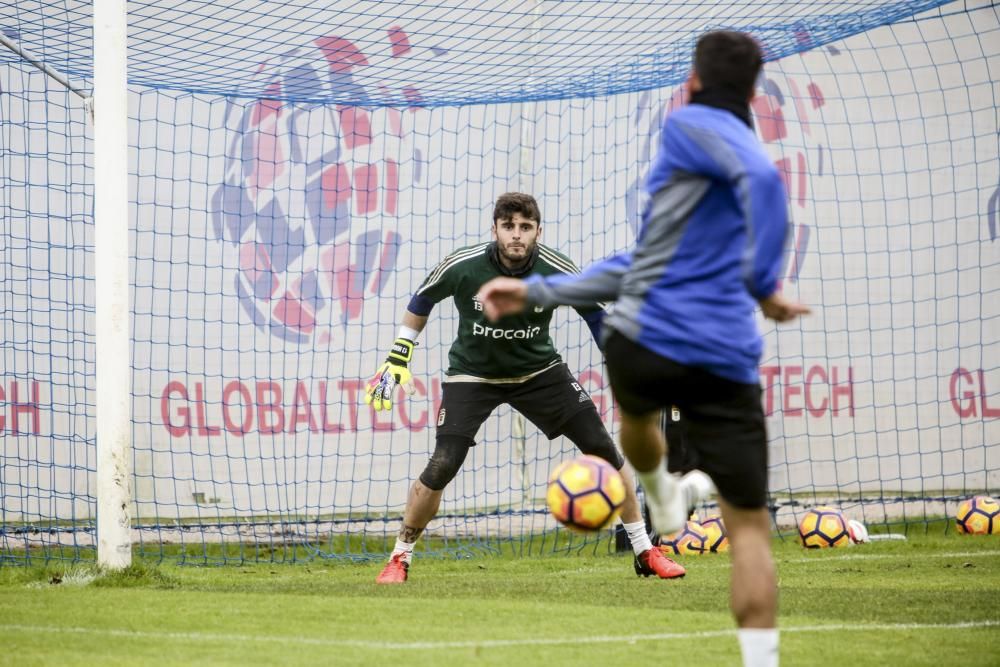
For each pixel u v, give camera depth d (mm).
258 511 37469
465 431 26062
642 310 12562
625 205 40188
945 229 42438
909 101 42219
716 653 16031
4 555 32312
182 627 18156
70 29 33156
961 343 42406
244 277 37781
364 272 38656
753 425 12633
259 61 35250
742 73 12836
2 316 36188
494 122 39656
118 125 24234
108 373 24516
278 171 38156
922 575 26078
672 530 14523
